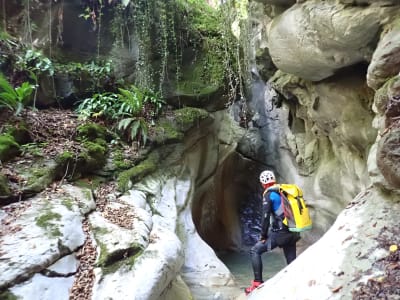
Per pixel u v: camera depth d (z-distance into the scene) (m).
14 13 5.80
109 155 5.07
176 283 3.74
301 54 4.53
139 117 5.60
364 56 3.93
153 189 5.11
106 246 3.18
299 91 6.07
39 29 5.90
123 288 2.79
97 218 3.69
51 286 2.66
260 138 9.32
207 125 6.88
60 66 5.75
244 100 7.37
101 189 4.47
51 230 3.14
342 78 4.95
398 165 2.79
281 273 3.37
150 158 5.54
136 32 6.33
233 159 9.05
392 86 2.98
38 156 4.30
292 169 8.16
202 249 5.18
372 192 3.40
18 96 4.65
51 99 5.57
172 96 6.56
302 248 7.31
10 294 2.45
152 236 3.61
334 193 6.53
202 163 7.09
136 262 3.09
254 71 8.64
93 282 2.84
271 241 4.12
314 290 2.73
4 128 4.36
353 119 4.91
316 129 6.67
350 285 2.56
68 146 4.66
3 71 5.12
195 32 7.12
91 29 6.34
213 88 6.85
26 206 3.50
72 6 6.16
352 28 3.58
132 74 6.41
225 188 9.08
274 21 4.92
